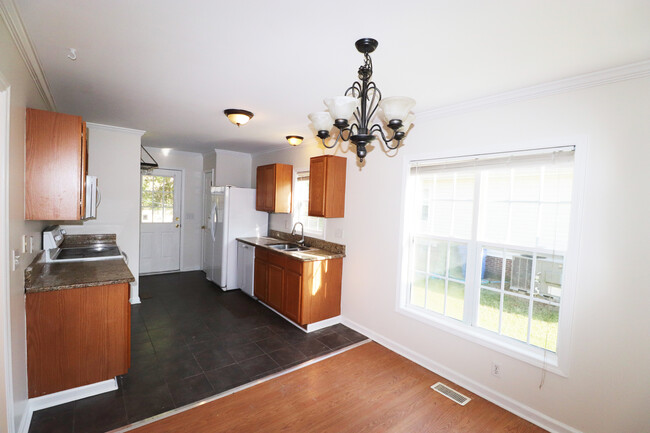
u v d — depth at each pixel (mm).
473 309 2574
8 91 1505
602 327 1876
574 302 1979
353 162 3625
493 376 2361
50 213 2135
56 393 2129
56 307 2090
